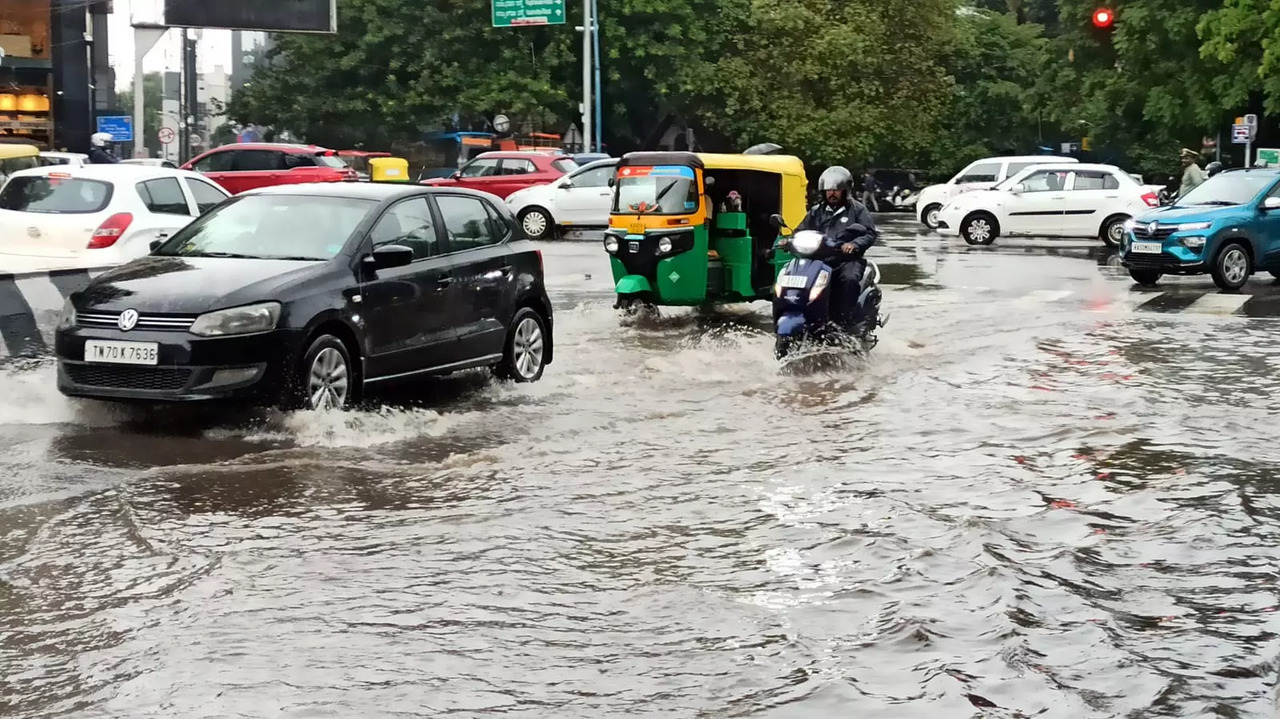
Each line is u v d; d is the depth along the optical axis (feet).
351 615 17.66
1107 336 47.98
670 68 168.04
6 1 156.97
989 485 25.17
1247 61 123.54
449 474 26.03
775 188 53.16
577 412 33.06
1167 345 45.55
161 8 130.62
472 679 15.35
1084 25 150.41
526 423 31.50
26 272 41.19
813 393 35.96
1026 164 123.54
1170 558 20.43
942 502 23.89
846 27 163.22
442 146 165.78
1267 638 16.78
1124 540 21.42
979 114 200.03
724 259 52.49
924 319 53.06
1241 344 45.78
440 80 165.48
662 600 18.29
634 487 25.02
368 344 31.91
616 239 51.42
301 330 29.94
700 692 14.94
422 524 22.34
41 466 26.30
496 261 36.83
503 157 114.93
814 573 19.58
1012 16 206.90
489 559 20.31
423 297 33.73
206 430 30.01
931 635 16.75
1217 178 71.15
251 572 19.58
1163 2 133.18
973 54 196.03
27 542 21.09
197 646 16.43
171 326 29.19
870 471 26.43
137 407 31.96
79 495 24.12
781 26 162.91
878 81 167.12
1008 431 30.55
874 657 16.03
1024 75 200.85
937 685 15.03
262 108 179.22
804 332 40.01
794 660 15.93
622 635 16.90
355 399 31.83
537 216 102.27
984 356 43.01
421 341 33.68
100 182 48.29
